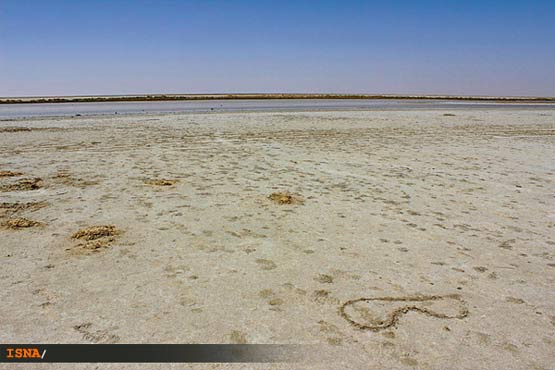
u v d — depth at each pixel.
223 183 7.54
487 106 42.56
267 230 5.24
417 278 4.07
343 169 9.09
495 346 3.04
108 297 3.54
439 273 4.19
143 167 8.77
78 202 6.16
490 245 4.97
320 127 17.64
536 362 2.87
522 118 24.53
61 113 26.20
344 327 3.21
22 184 7.07
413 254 4.64
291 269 4.18
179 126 17.23
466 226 5.62
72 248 4.51
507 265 4.43
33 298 3.48
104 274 3.94
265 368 2.73
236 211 5.94
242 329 3.14
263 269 4.16
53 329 3.07
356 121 20.67
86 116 22.75
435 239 5.11
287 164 9.47
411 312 3.46
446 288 3.89
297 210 6.09
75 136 13.65
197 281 3.87
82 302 3.45
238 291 3.71
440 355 2.91
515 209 6.43
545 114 28.67
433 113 27.70
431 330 3.21
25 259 4.21
